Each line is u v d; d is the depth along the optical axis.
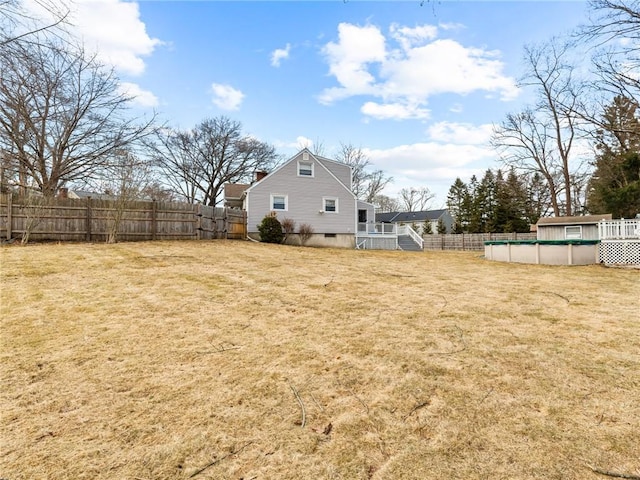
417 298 5.58
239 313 4.46
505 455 1.85
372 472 1.73
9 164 12.12
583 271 9.84
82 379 2.66
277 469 1.75
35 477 1.67
